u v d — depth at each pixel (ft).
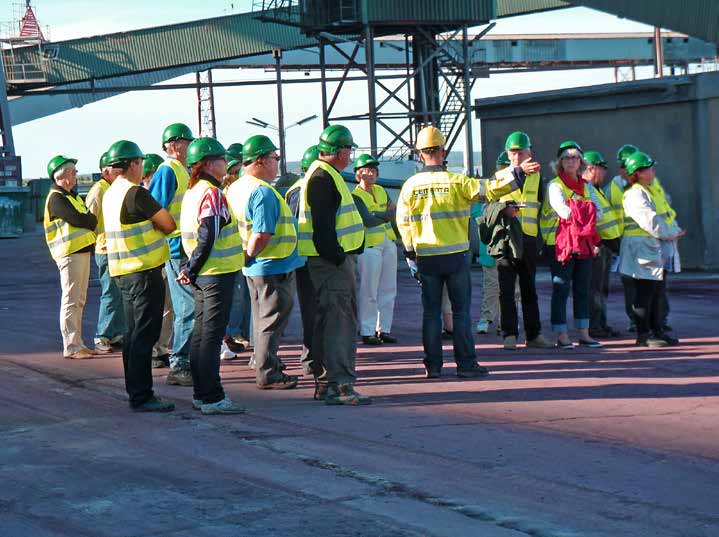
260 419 27.66
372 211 41.86
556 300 40.01
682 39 267.18
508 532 17.93
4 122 196.03
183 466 22.75
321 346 30.35
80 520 19.10
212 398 28.43
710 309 52.13
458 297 33.50
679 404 28.53
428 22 132.77
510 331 40.22
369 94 134.31
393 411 28.40
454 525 18.35
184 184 34.12
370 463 22.63
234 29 204.64
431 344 33.76
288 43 205.26
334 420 27.30
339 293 29.37
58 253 39.58
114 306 41.06
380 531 18.10
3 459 23.63
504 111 85.71
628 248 39.99
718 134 73.61
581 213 38.81
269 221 30.48
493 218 39.29
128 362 29.27
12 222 164.55
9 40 203.82
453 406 28.91
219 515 19.20
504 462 22.47
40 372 36.37
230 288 28.43
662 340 40.16
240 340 41.73
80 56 205.77
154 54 205.46
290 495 20.36
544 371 34.71
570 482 20.85
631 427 25.75
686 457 22.67
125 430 26.53
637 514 18.76
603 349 39.75
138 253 28.63
